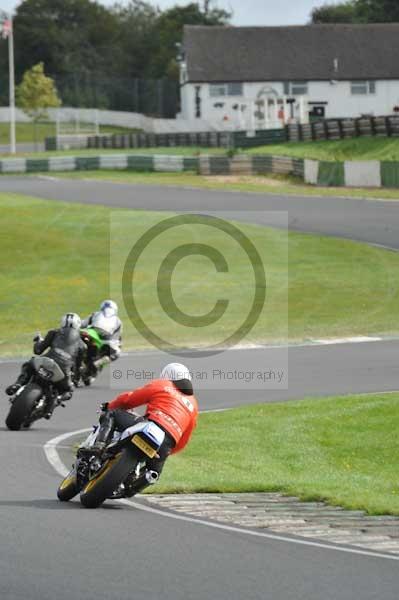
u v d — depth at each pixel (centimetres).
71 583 2383
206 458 4659
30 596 2275
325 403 5844
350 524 3253
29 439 4819
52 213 15012
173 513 3325
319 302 10069
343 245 12769
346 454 4822
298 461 4656
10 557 2578
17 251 12394
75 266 11681
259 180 19662
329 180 18350
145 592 2341
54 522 3027
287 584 2458
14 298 10244
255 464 4522
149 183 19575
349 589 2439
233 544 2856
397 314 9600
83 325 6116
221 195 17212
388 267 11619
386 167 17562
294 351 7950
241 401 6094
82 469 3362
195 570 2545
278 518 3300
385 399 5884
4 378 6750
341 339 8494
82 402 5953
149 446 3253
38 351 5125
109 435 3397
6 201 16362
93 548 2714
